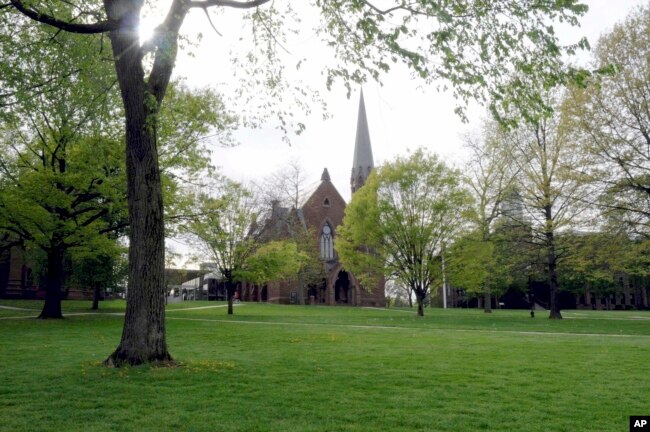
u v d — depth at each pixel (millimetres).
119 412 6922
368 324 26609
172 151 26359
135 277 10453
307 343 15508
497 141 39156
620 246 28750
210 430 6109
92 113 15531
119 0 10453
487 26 9844
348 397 7863
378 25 10102
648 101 27094
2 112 15398
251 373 9773
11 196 23406
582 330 23297
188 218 29203
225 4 10945
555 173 31438
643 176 27531
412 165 35281
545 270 36250
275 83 13234
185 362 10664
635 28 27531
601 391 8484
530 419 6750
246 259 37344
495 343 16047
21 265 53406
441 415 6863
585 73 9680
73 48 13711
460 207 35500
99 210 26906
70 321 24656
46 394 7906
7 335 17281
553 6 9258
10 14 13891
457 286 36906
